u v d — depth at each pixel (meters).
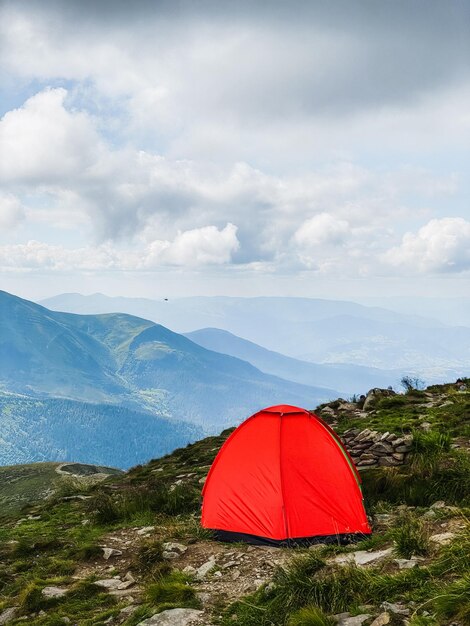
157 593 9.04
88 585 10.12
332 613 7.40
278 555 11.00
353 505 11.77
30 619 9.23
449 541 8.54
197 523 13.77
